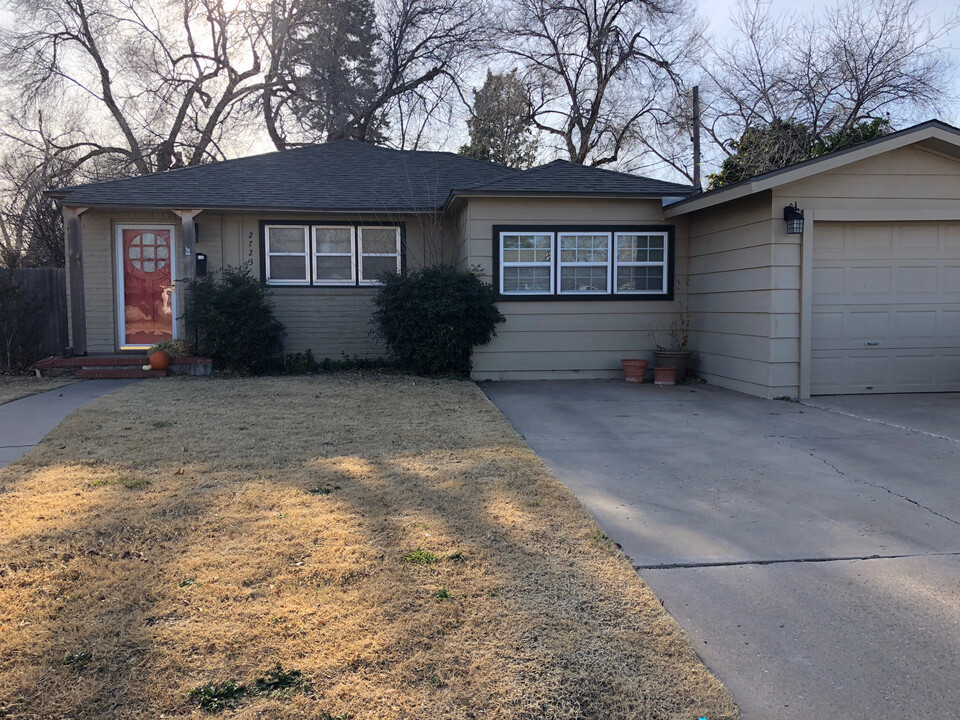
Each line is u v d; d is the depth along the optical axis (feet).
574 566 12.96
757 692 9.50
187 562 12.74
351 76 85.97
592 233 39.47
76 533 14.12
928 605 11.94
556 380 39.24
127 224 42.65
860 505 17.17
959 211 32.07
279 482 17.74
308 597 11.48
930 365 32.99
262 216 43.04
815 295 32.22
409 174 47.60
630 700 9.08
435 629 10.58
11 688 9.03
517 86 92.79
